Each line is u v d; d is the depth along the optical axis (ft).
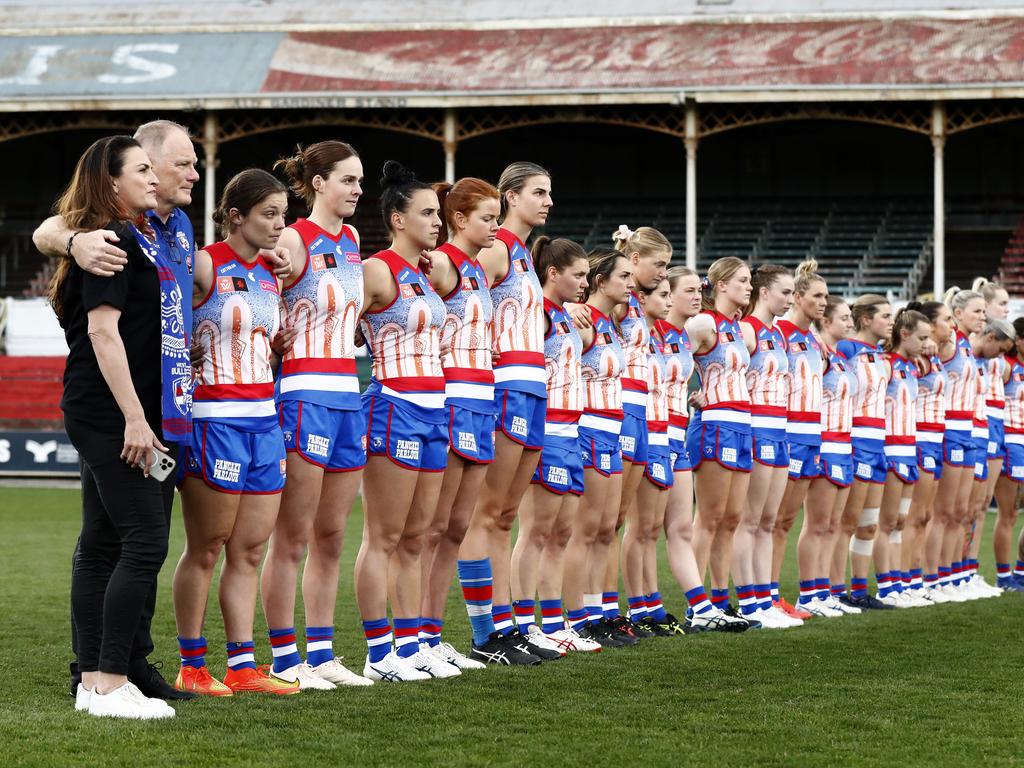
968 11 105.70
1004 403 41.98
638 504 30.37
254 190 20.57
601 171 126.72
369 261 23.09
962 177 121.39
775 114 102.58
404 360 23.12
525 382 25.55
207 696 20.86
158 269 19.31
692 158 101.19
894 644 28.35
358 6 116.78
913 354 37.58
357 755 16.92
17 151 130.31
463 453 24.17
